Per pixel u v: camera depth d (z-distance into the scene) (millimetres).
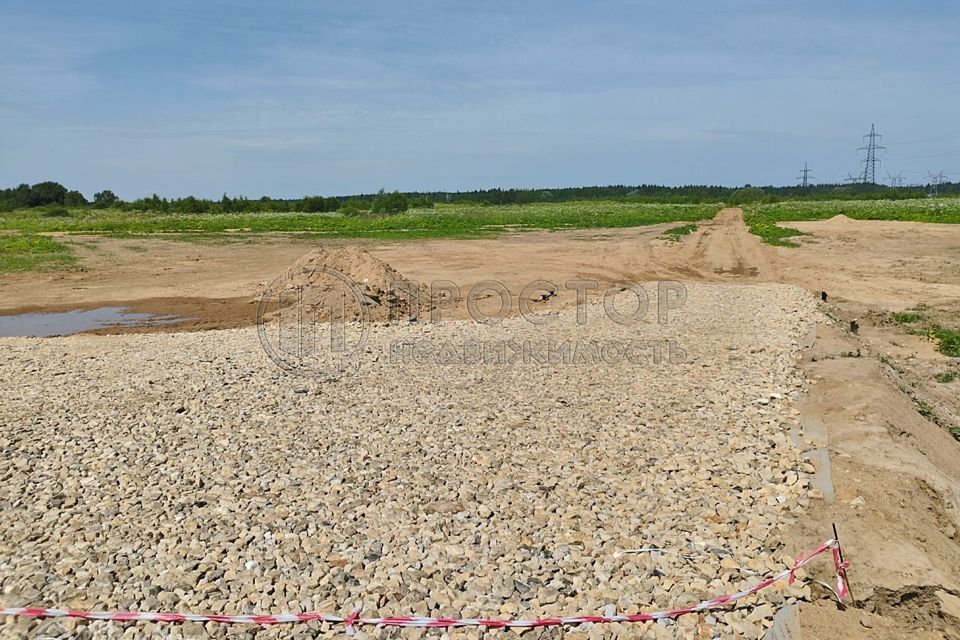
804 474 7348
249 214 67438
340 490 7004
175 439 8289
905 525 6426
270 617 5035
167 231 43250
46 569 5590
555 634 4988
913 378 12711
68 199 87812
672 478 7344
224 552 5891
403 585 5449
